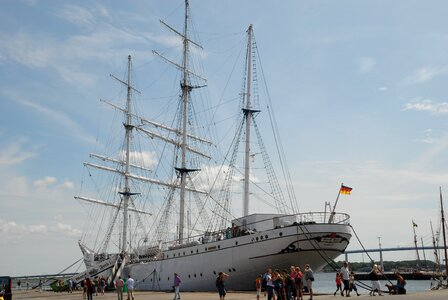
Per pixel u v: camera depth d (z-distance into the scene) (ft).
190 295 134.10
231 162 200.03
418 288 289.53
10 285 123.65
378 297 100.89
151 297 132.57
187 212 223.92
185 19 241.96
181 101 237.45
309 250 137.08
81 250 279.69
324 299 101.91
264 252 141.59
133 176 270.05
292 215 143.02
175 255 176.45
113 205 279.28
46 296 172.96
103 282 177.88
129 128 278.26
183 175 223.30
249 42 196.24
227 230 157.28
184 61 238.89
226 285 153.07
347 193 148.77
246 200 178.50
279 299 91.45
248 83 192.24
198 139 244.01
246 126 188.55
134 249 221.87
